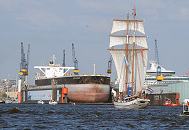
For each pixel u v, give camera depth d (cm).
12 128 18262
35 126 19325
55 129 18125
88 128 18775
